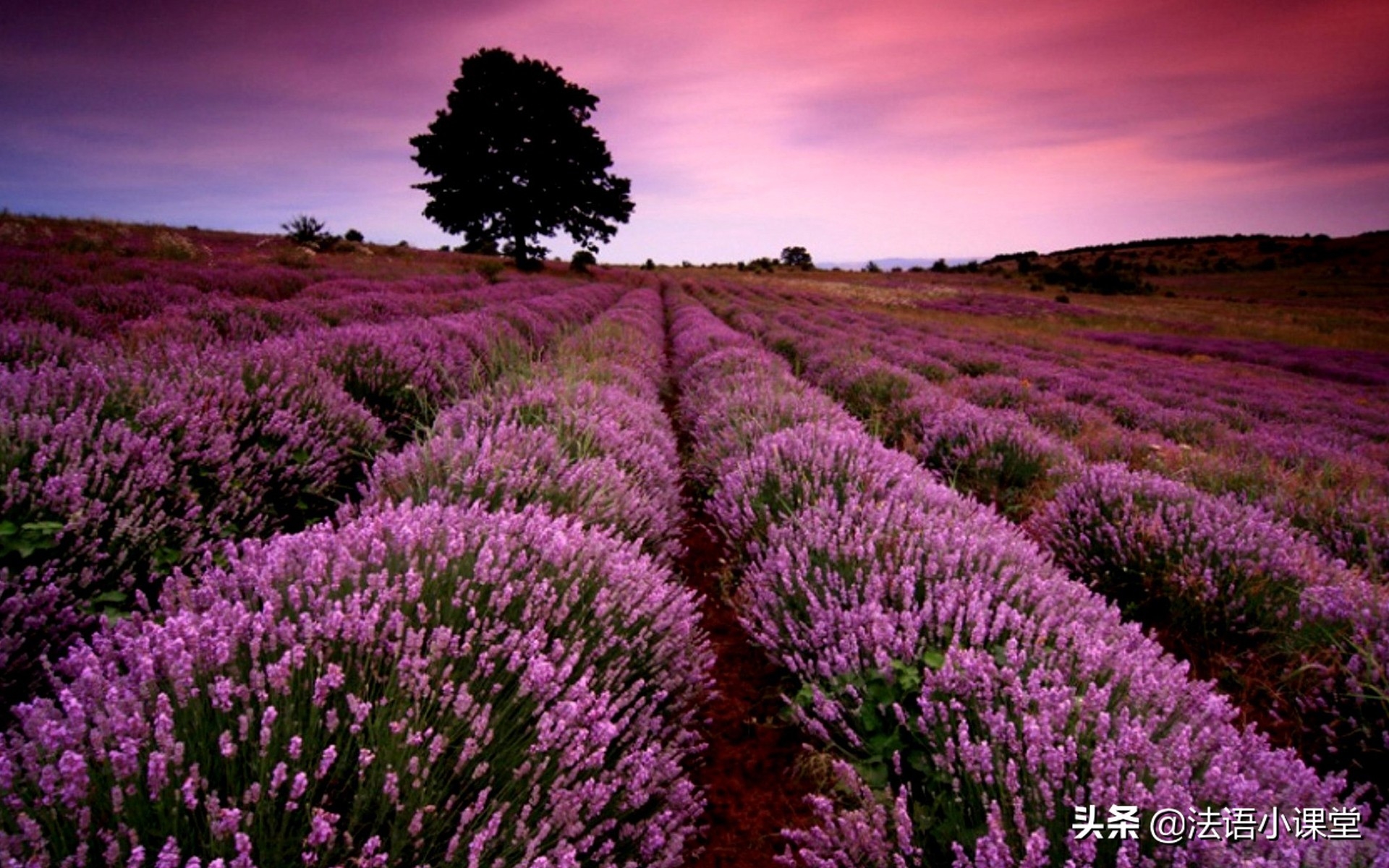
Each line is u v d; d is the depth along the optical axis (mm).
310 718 1810
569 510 3863
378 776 1753
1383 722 2979
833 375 11742
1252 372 21172
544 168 46594
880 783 2361
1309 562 4281
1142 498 5012
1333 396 16422
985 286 71125
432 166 46156
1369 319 47094
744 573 4160
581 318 20484
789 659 3062
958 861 1856
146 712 1721
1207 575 3992
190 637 1844
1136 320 40031
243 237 32906
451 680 2018
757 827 2568
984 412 8125
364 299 13305
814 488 4473
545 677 2102
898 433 8633
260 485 4102
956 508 4348
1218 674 3791
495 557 2680
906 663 2764
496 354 8312
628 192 51188
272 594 2188
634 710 2342
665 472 5398
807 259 112125
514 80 47031
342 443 4938
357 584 2271
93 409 3805
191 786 1466
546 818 1859
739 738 3096
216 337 8047
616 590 2799
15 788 1521
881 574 3299
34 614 2594
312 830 1528
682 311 25562
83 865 1360
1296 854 1654
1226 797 1929
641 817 2307
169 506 3479
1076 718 2270
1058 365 18000
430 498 3551
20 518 2869
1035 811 1945
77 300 9812
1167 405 13492
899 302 45125
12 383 3760
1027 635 2721
